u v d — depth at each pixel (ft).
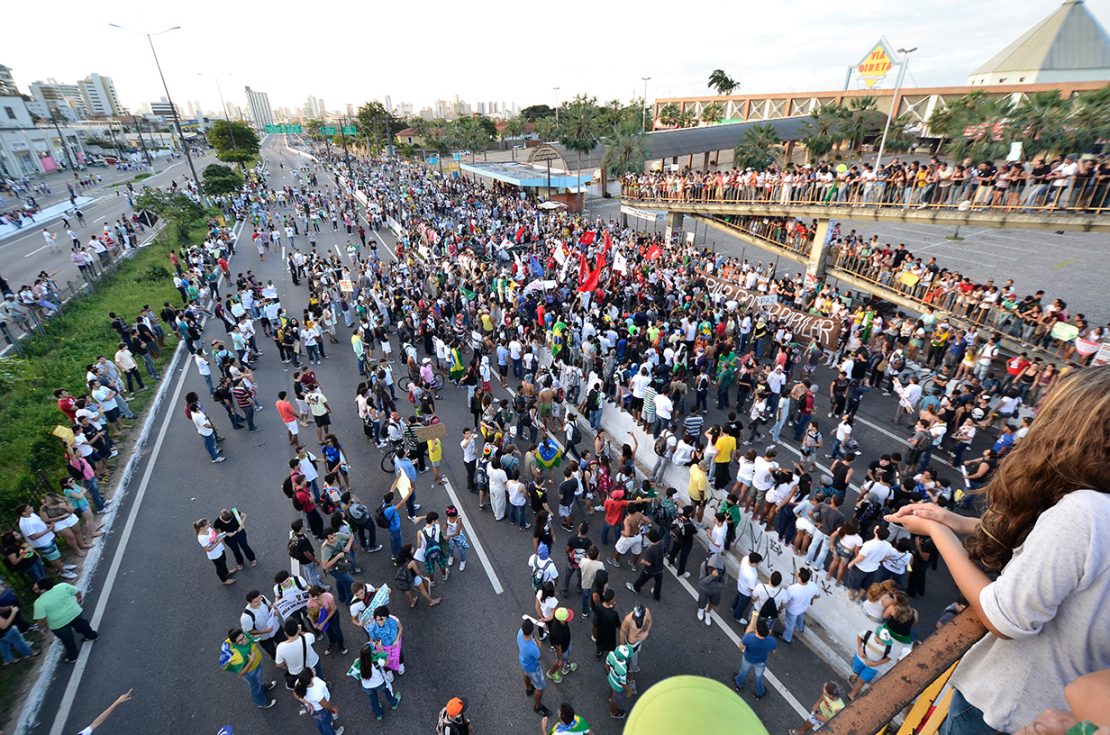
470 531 40.78
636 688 29.32
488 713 28.35
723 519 32.71
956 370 59.67
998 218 62.80
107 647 31.55
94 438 45.85
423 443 47.14
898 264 75.87
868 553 30.48
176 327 70.79
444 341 64.80
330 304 77.82
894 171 77.66
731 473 47.11
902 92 211.61
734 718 6.22
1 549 32.99
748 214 95.30
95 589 35.42
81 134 343.05
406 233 129.90
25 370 49.08
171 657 31.07
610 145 163.63
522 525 40.91
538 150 179.83
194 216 144.25
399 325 72.23
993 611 4.14
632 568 37.45
